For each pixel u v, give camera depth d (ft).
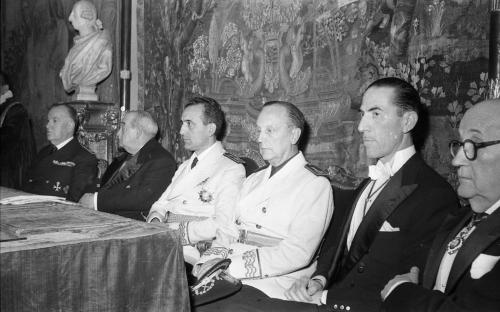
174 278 6.77
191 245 11.40
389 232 7.82
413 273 7.11
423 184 7.87
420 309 5.99
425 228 7.56
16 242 5.99
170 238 6.78
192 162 12.79
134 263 6.49
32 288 5.82
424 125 9.18
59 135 16.94
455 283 6.15
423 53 9.26
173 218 12.14
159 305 6.66
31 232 6.52
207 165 12.40
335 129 11.03
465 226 6.76
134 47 19.22
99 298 6.25
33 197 10.02
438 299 5.98
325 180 9.59
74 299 6.10
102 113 18.30
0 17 31.27
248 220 9.92
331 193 9.59
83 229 6.77
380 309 6.53
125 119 14.78
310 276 9.26
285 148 10.02
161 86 17.26
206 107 12.56
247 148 13.53
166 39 16.94
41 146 26.43
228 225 10.57
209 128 12.55
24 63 28.40
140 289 6.54
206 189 12.03
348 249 8.73
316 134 11.51
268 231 9.66
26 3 28.02
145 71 18.25
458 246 6.57
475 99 8.46
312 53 11.66
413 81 9.40
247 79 13.60
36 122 27.04
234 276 8.95
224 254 9.68
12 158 25.55
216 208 11.47
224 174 11.93
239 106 13.84
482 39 8.38
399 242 7.70
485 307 5.69
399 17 9.64
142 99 18.52
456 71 8.75
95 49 18.39
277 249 9.06
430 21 9.15
